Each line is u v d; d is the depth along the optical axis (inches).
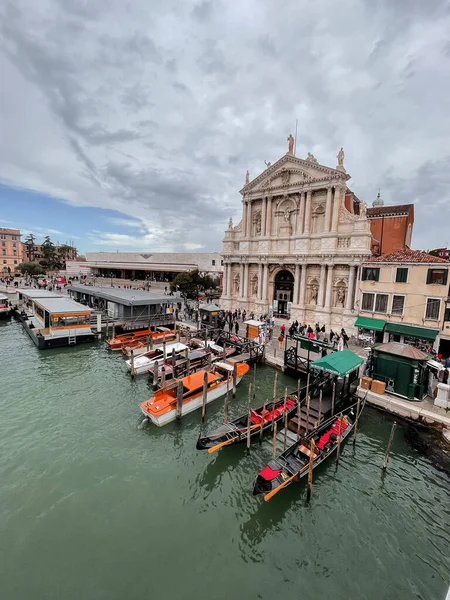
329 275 1336.1
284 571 393.1
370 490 523.2
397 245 1541.6
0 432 645.3
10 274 3922.2
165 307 1624.0
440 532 448.5
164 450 617.3
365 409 767.1
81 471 547.5
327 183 1322.6
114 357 1117.1
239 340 1194.0
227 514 475.5
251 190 1606.8
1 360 1063.0
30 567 386.3
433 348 1004.6
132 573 384.2
